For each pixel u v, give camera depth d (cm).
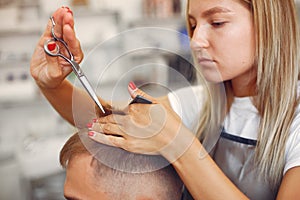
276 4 76
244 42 74
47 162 256
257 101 85
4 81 291
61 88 83
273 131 82
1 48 287
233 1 71
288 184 72
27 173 251
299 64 85
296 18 80
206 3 70
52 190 241
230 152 89
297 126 79
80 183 63
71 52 66
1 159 259
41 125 295
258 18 73
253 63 80
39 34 291
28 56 293
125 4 311
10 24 283
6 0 280
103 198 62
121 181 61
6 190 247
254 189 85
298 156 74
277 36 78
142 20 303
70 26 63
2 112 290
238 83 88
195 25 77
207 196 64
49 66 71
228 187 65
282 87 81
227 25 72
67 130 289
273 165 82
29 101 293
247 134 88
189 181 64
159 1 304
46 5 289
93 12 296
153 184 63
